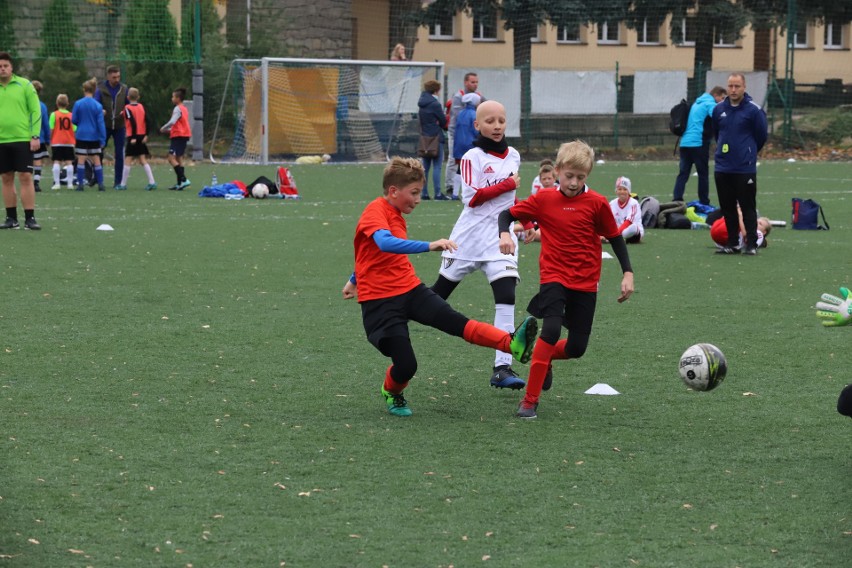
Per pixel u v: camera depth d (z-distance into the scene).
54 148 34.50
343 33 61.00
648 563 6.79
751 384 11.57
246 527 7.33
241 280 17.95
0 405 10.34
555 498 7.97
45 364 12.04
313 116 50.00
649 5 62.56
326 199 32.72
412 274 10.35
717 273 19.34
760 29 63.62
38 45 48.53
